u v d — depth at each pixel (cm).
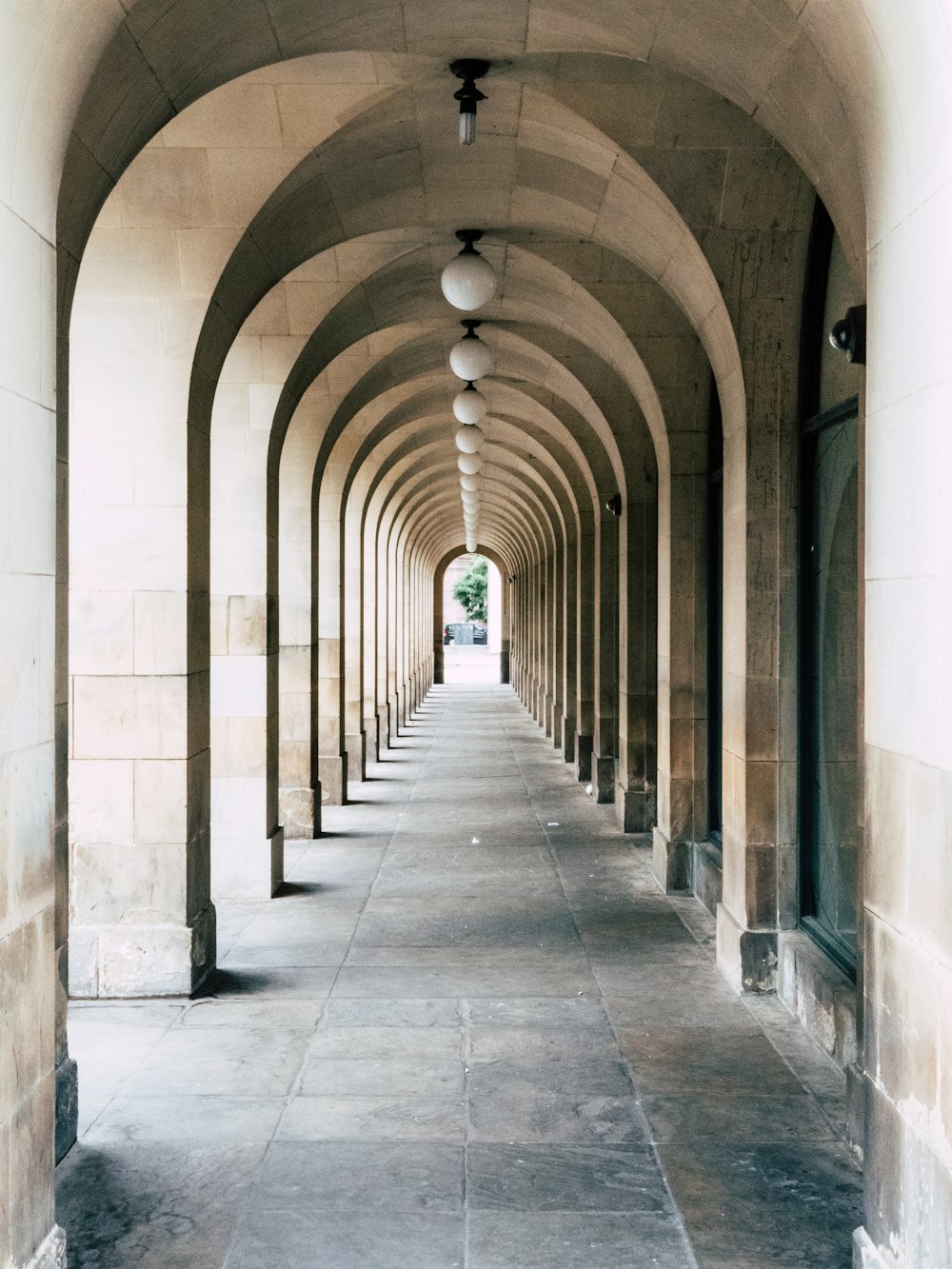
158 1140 448
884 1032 314
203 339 646
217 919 805
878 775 317
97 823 632
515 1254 363
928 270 275
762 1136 449
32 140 290
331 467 1336
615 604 1344
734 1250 366
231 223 627
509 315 1039
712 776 873
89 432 638
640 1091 494
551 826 1181
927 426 278
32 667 295
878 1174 320
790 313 627
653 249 694
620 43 493
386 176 691
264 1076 513
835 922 586
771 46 409
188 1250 367
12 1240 283
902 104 289
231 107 605
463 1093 493
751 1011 601
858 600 468
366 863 996
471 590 6950
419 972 674
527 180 711
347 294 864
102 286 634
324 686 1328
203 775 671
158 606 637
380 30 505
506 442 1727
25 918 291
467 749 1933
